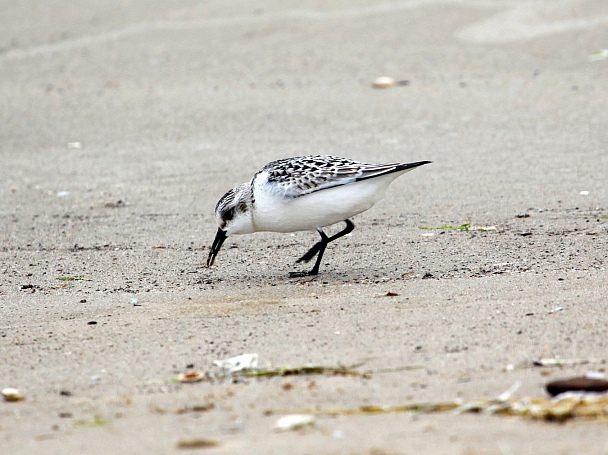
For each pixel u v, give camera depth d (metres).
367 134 19.64
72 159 19.16
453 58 24.75
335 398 7.26
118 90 24.19
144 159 18.86
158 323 9.84
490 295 10.03
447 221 13.99
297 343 8.83
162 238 14.12
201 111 22.06
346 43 26.50
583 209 14.09
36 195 16.89
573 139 18.30
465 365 7.87
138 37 28.44
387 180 11.39
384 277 11.37
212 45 27.23
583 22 26.19
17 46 28.48
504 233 13.13
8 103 23.56
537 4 27.91
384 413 6.81
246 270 12.30
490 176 16.33
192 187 16.86
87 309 10.59
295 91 23.14
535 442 5.90
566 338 8.38
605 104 20.47
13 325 10.06
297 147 19.00
